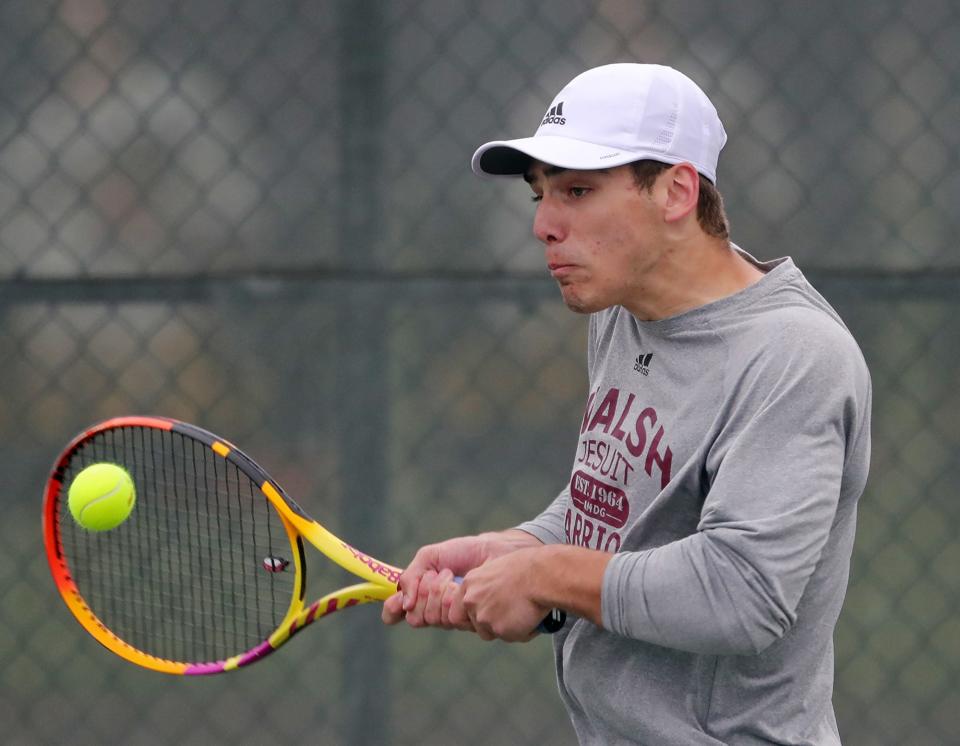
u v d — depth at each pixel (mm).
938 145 11703
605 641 6902
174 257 11797
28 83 11742
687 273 6676
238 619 9641
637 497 6699
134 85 11711
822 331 6293
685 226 6633
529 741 12328
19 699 12508
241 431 11867
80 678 12516
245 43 11672
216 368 11852
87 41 11711
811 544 6090
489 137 11633
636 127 6543
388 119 11656
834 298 11750
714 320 6535
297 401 11852
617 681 6859
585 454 7105
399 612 7574
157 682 12477
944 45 11703
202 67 11703
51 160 11766
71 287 11828
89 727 12508
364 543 11852
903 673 12188
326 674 12148
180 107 11711
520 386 11859
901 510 12062
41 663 12477
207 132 11727
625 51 11625
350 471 11828
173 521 10180
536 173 6934
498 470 11883
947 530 12086
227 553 10633
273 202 11734
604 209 6570
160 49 11703
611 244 6602
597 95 6641
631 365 6922
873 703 12188
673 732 6703
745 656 6605
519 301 11773
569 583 6438
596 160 6465
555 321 11812
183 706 12406
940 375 11875
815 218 11711
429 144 11672
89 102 11742
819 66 11672
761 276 6855
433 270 11750
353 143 11672
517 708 12336
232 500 11609
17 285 11805
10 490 12070
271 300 11789
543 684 12406
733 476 6145
